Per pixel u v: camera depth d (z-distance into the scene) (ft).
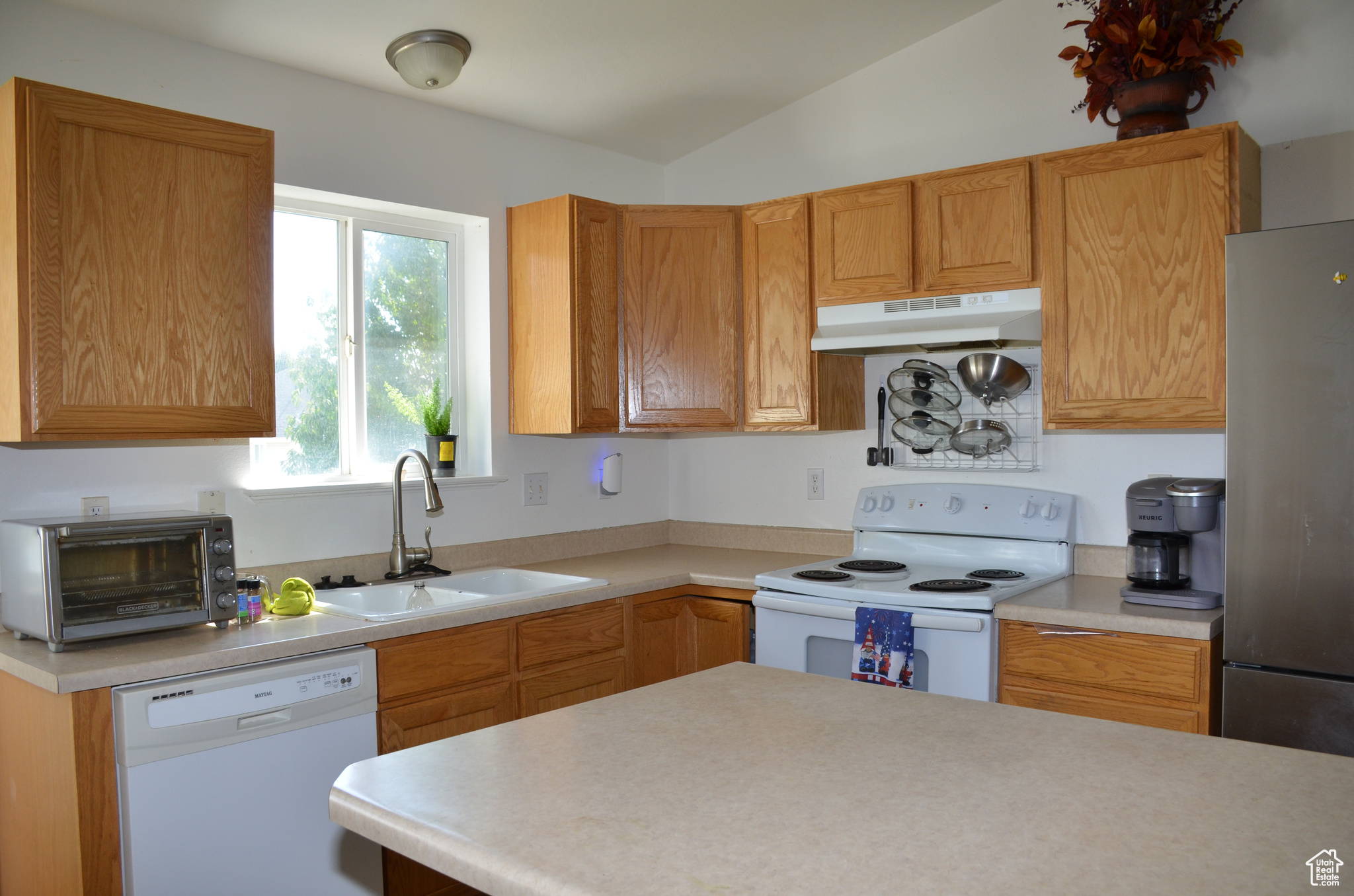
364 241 9.67
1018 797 3.30
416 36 8.19
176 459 7.93
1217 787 3.39
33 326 6.22
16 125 6.17
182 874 5.97
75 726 5.62
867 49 10.25
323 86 8.93
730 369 10.27
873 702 4.55
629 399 10.25
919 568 9.76
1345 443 6.31
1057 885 2.64
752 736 4.01
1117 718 7.32
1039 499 9.45
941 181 9.04
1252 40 8.38
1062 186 8.34
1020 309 8.56
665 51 9.39
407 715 7.36
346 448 9.45
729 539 12.01
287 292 9.07
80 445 7.40
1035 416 9.66
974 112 9.96
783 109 11.40
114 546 6.37
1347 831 2.99
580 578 9.35
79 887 5.68
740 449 11.94
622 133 11.30
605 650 9.03
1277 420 6.56
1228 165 7.56
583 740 3.96
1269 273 6.57
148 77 7.77
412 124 9.65
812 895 2.59
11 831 6.52
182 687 5.98
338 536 9.01
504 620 8.11
